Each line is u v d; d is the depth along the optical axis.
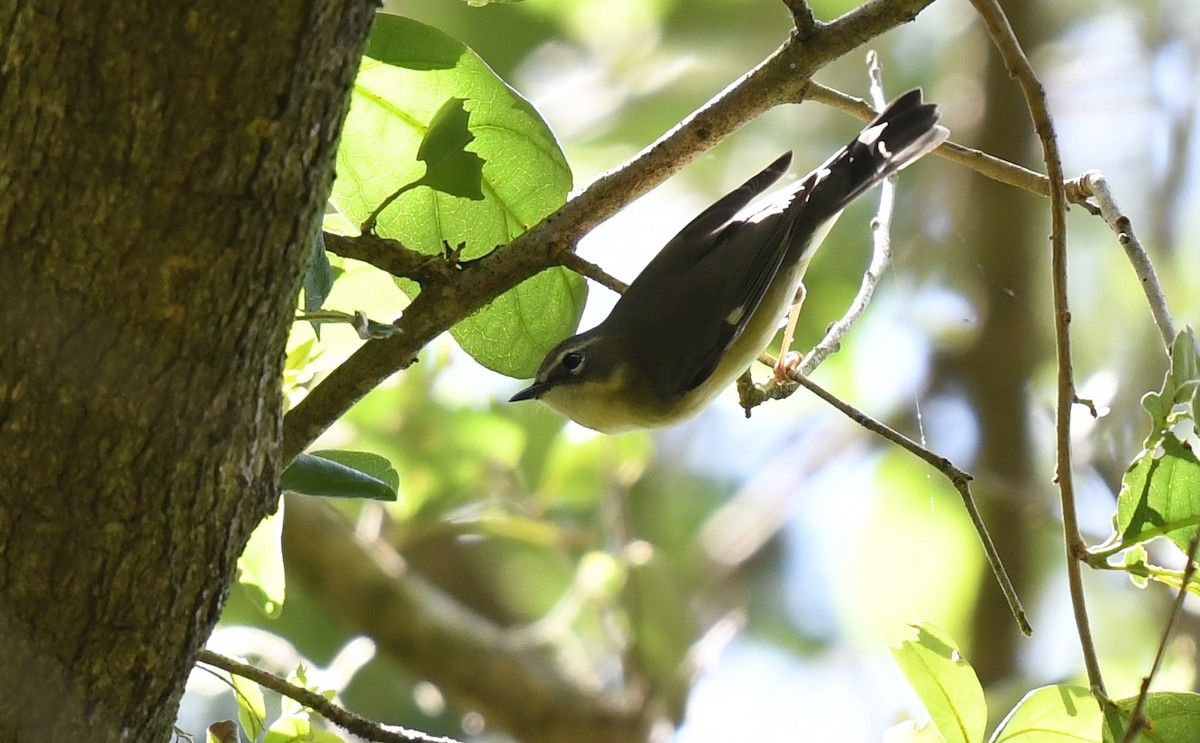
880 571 14.52
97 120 3.56
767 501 15.62
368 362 5.74
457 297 5.80
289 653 8.85
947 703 5.51
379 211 5.79
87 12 3.48
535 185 6.54
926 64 15.68
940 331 14.62
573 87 15.38
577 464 12.81
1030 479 14.19
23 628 4.00
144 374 3.79
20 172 3.62
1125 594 13.73
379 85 6.25
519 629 14.83
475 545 15.45
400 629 13.01
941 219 14.96
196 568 4.12
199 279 3.72
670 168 6.00
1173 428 6.46
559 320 6.85
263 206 3.71
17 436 3.83
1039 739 5.49
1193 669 11.54
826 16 15.23
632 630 12.80
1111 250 14.97
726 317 9.05
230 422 3.98
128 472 3.89
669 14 15.48
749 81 5.93
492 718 13.12
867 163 8.90
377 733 5.37
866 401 14.71
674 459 15.91
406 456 11.73
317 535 13.00
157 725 4.35
